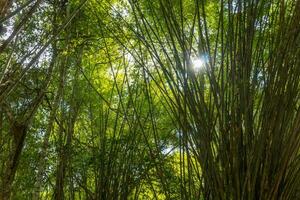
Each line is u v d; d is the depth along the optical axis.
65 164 3.38
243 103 2.07
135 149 3.21
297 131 2.01
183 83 2.18
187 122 2.17
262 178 1.96
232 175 2.00
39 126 6.36
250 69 2.10
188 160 2.20
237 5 2.19
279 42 2.08
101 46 5.52
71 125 3.53
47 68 6.08
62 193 3.27
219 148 2.06
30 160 6.08
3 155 6.09
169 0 2.31
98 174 3.21
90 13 5.29
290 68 2.04
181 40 2.23
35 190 5.20
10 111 5.28
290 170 2.00
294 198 2.00
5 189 5.15
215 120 2.13
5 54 5.04
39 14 5.64
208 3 4.71
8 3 1.86
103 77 6.37
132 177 3.13
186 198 2.22
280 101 2.02
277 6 2.27
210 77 2.16
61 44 5.96
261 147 1.98
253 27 2.12
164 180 2.47
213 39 4.25
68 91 5.84
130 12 5.01
